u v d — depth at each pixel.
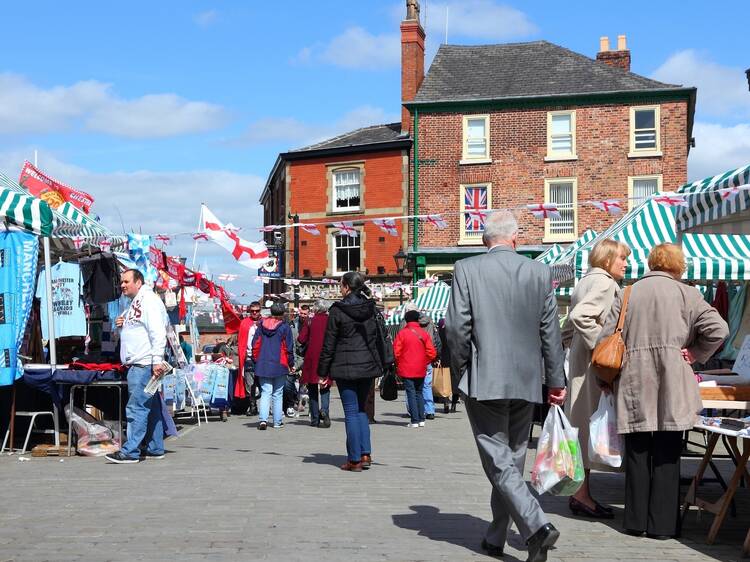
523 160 35.78
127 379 10.16
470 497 7.66
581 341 7.07
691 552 5.73
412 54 38.25
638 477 6.21
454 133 36.56
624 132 34.97
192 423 15.52
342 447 11.47
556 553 5.64
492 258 5.75
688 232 12.23
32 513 6.76
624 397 6.25
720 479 7.43
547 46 38.31
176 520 6.50
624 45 38.00
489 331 5.58
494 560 5.43
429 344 14.84
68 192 14.80
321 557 5.40
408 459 10.29
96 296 11.62
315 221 39.00
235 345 18.89
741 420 6.21
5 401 11.02
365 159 38.06
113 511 6.85
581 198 35.22
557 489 5.85
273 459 10.18
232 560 5.30
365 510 6.99
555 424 5.80
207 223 14.03
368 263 37.78
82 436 10.43
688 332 6.23
